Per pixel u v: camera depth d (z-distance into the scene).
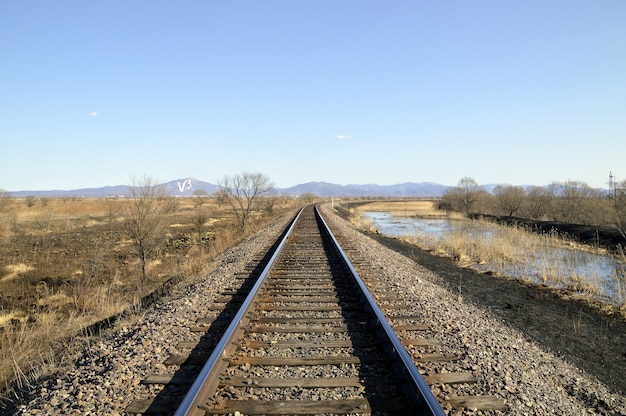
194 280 10.02
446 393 3.85
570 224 26.39
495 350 5.09
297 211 49.66
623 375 5.60
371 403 3.61
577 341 7.06
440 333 5.60
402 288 8.59
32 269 15.05
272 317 6.28
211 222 36.69
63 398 3.93
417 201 112.50
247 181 28.86
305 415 3.45
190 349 5.02
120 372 4.32
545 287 11.55
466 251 17.98
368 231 30.53
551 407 3.82
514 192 41.31
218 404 3.57
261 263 11.53
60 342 6.70
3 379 5.26
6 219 28.66
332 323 6.03
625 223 21.19
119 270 14.93
